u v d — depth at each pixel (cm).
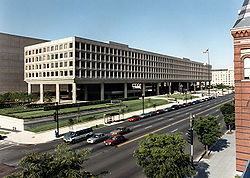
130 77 8969
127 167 1930
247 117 1727
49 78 7069
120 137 2794
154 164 1355
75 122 4106
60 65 6700
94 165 1991
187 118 4531
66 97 9244
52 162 978
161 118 4650
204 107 6425
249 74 1730
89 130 3145
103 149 2517
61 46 6662
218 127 2211
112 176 1736
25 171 929
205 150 2352
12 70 8006
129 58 8919
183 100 8462
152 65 10550
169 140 1450
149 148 1445
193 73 15250
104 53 7494
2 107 5700
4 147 2716
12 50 8006
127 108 6112
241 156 1750
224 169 1878
